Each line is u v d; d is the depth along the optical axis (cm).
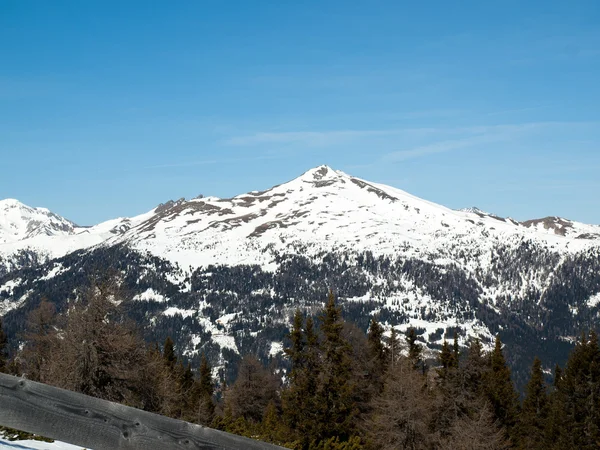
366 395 5244
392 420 4009
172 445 541
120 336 3394
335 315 4659
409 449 3962
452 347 6662
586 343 5631
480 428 3994
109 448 533
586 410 5378
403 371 4509
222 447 552
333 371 4494
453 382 5081
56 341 3556
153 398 3700
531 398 6756
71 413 534
